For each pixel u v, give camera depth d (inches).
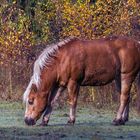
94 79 780.0
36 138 649.6
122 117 773.9
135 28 1024.9
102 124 775.7
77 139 647.8
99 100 1002.1
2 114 896.9
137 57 786.8
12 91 1088.2
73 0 1175.0
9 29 1135.6
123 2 1079.6
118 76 789.2
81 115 890.1
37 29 1216.2
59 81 768.9
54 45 768.9
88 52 772.0
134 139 657.0
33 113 757.9
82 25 1059.3
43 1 1244.5
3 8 1194.6
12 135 673.6
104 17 1060.5
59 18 1122.7
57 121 812.6
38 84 758.5
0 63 1104.2
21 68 1088.2
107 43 781.3
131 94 968.9
